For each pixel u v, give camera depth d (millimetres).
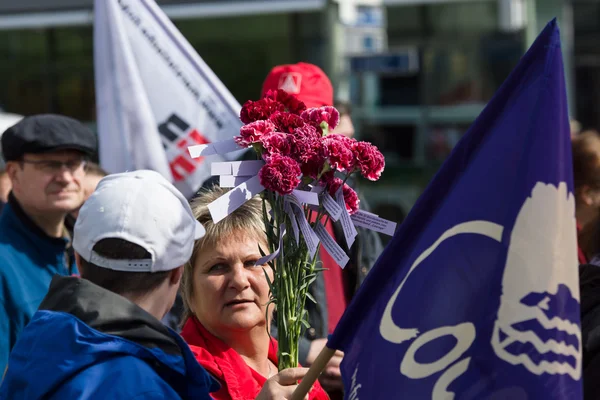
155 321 2289
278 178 2650
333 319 4008
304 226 2730
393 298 2475
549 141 2346
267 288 2996
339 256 2795
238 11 8984
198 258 3002
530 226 2340
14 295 3764
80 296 2275
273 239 2814
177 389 2316
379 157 2779
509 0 8828
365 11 9195
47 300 2348
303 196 2719
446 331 2383
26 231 3939
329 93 4609
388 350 2447
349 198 2842
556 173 2340
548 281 2320
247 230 2984
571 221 2340
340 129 4836
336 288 4055
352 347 2539
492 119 2432
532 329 2311
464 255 2396
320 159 2754
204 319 3016
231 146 2834
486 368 2334
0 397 2293
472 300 2369
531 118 2367
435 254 2436
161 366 2271
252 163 2781
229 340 3016
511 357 2318
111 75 4406
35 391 2189
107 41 4418
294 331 2818
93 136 4070
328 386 3721
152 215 2330
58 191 3941
